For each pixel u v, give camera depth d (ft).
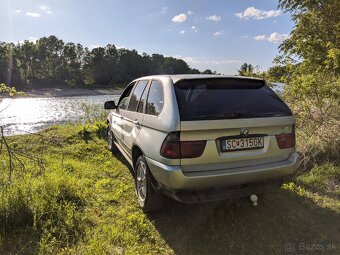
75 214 11.16
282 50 36.35
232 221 11.27
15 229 10.13
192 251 9.46
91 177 15.75
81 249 9.29
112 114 20.63
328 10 31.78
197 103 10.13
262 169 10.27
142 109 12.86
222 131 9.77
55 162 17.51
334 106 19.02
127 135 14.67
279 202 12.81
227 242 9.97
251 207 12.35
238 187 10.29
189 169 9.57
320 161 17.25
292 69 29.32
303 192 13.70
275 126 10.70
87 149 21.80
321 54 29.96
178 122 9.42
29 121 67.51
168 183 9.57
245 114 10.23
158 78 12.39
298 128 19.39
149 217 11.59
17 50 306.96
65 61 355.56
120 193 13.67
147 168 11.17
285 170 10.77
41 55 329.72
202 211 12.03
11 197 10.60
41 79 322.96
